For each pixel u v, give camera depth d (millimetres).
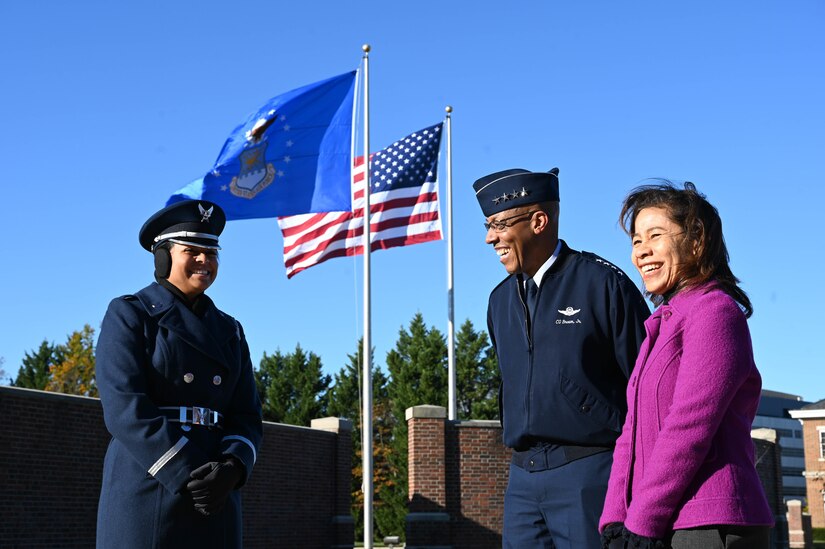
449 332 22359
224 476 4469
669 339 3301
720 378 3086
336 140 18109
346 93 18219
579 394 4527
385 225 19672
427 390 54906
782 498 27969
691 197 3439
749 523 3039
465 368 57500
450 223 22531
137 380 4574
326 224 19594
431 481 21516
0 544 15211
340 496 24719
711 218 3416
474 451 21984
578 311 4586
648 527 3080
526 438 4648
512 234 4695
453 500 21672
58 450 16562
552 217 4758
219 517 4633
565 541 4496
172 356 4688
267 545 21797
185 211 4906
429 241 19594
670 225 3404
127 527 4465
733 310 3207
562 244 4820
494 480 21922
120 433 4469
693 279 3389
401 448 52031
